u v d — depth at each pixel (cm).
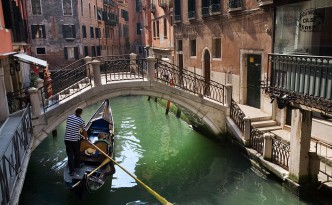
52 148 1176
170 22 2000
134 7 4853
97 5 3481
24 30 1600
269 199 762
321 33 787
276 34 990
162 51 2211
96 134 1059
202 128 1254
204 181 886
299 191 702
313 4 808
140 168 996
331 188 671
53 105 922
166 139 1272
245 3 1157
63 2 2820
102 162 812
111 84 990
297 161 701
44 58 2830
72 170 785
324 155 777
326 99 683
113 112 1789
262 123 1009
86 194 743
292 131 712
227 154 1044
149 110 1822
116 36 4306
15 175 577
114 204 790
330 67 670
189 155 1078
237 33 1238
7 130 815
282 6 947
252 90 1204
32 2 2709
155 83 1025
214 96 1234
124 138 1301
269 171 814
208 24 1462
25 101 1075
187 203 777
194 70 1658
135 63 1042
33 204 786
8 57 1178
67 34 2895
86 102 974
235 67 1277
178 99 1061
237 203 758
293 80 786
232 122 1048
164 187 866
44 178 923
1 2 998
